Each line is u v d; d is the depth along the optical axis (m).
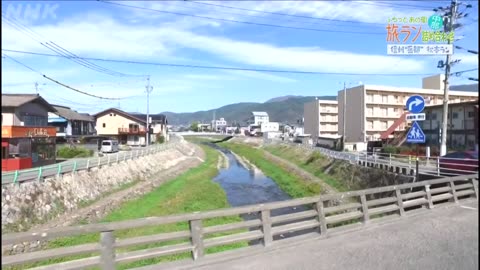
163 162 43.94
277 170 47.97
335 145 61.72
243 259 7.01
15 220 16.41
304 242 8.10
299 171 42.91
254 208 7.46
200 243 6.76
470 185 13.45
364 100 62.72
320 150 48.75
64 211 19.91
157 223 6.23
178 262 6.53
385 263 6.86
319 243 8.10
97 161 27.92
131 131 68.75
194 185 32.22
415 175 21.98
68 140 53.50
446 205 12.15
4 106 29.75
